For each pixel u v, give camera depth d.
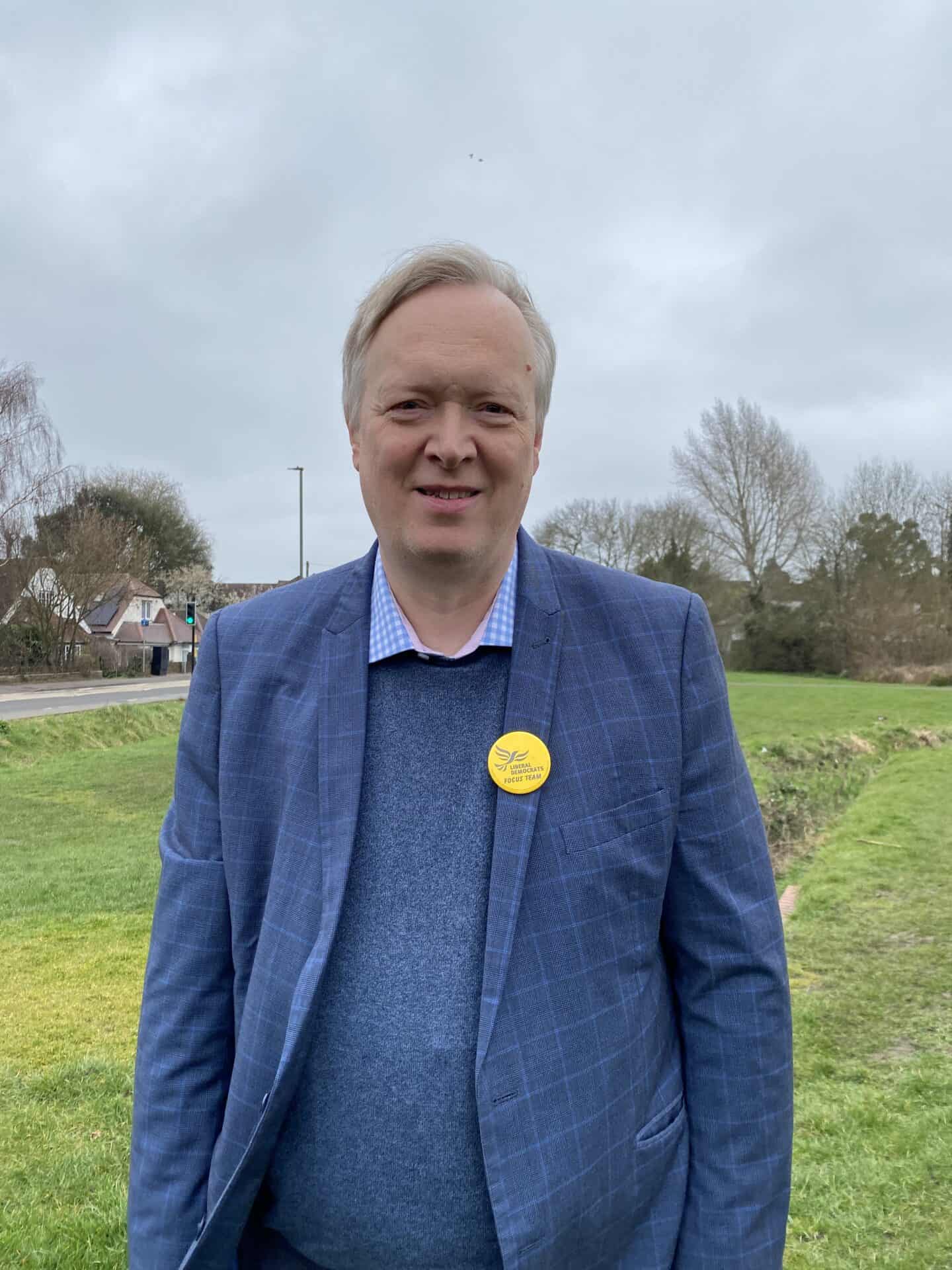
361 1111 1.17
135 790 13.32
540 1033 1.13
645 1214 1.23
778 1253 1.26
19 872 8.23
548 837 1.16
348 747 1.25
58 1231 2.86
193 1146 1.32
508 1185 1.08
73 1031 4.54
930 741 16.03
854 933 5.34
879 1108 3.31
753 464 41.38
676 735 1.23
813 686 30.39
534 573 1.32
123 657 36.97
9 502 29.41
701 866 1.24
